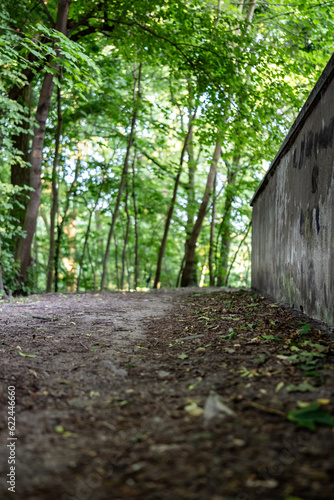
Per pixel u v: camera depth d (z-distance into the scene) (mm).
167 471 1945
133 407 2756
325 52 10828
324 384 2809
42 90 10445
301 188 5473
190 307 7387
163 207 17156
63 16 9664
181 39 10680
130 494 1804
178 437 2256
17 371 3580
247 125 11578
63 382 3303
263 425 2299
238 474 1875
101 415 2652
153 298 9461
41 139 10617
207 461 1993
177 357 3912
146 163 19141
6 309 7297
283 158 6629
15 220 11141
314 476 1807
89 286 17656
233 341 4289
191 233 16453
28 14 9977
